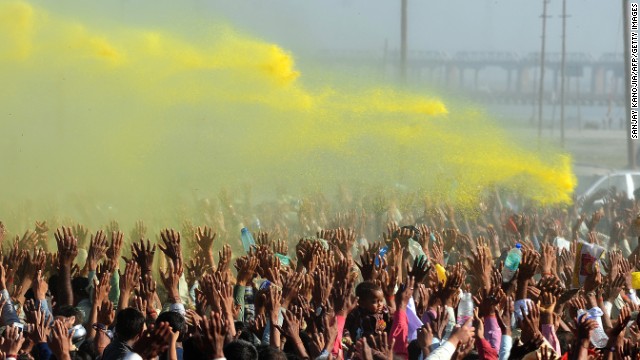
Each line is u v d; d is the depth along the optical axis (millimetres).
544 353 15555
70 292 20266
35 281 19484
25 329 18156
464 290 21812
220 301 17453
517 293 18734
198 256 22688
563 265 25750
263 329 18266
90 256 21188
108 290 19078
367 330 18734
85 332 18688
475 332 16438
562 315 21094
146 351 14789
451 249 29344
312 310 18469
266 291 18938
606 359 16750
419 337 17141
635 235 35781
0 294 18562
